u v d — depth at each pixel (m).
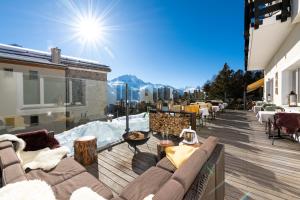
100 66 9.34
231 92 16.34
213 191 1.41
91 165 2.81
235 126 5.96
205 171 1.34
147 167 2.74
